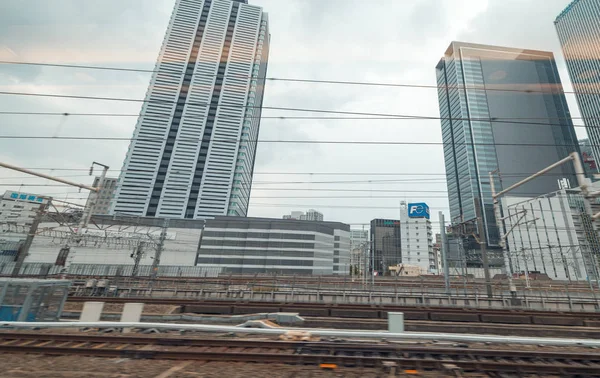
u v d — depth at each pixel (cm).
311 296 1995
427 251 8450
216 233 6569
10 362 658
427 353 745
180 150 9862
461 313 1600
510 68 12531
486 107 11556
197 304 1691
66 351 730
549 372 645
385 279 3972
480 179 10112
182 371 623
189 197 9475
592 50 13150
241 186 10244
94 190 1891
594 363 706
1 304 1072
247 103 11175
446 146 12731
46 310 1178
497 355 727
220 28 12056
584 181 1023
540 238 5031
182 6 12169
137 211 9019
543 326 1373
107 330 1010
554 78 12450
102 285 2031
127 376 585
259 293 2027
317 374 620
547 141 10894
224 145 10181
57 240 4994
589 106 12738
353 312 1645
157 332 982
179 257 6062
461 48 12769
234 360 698
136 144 9694
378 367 664
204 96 10825
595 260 3142
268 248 6644
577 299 2062
